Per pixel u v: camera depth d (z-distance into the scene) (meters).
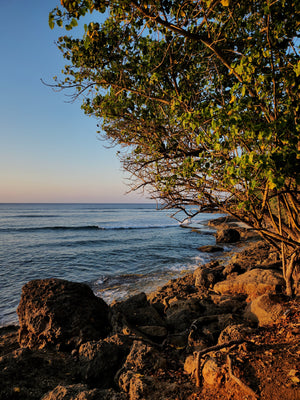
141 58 5.05
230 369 3.17
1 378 3.88
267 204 4.86
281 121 2.55
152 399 3.34
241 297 7.19
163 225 52.22
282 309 4.78
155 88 5.16
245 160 2.60
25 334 6.19
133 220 66.62
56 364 4.70
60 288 6.57
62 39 4.58
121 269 17.59
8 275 16.44
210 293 8.48
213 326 5.27
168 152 5.01
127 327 5.72
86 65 4.88
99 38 4.16
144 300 7.29
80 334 5.71
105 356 4.55
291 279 5.35
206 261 19.20
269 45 3.19
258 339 3.93
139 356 4.34
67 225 52.84
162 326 6.02
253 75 3.50
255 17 4.11
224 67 5.21
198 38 3.38
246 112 2.89
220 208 4.34
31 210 116.88
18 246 28.17
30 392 3.76
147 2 2.88
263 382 2.92
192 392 3.36
